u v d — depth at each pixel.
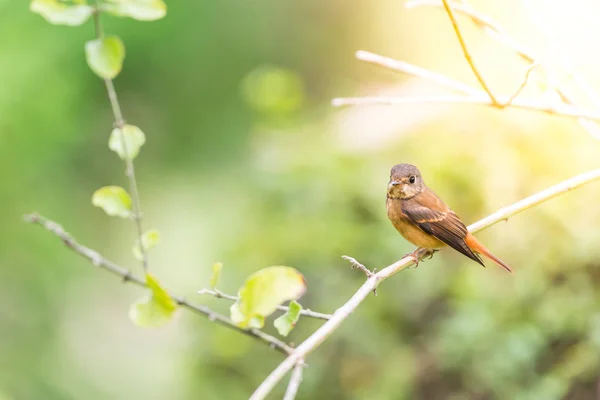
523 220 9.69
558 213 9.52
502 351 9.05
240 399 10.46
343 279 10.30
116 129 4.62
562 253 9.29
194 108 16.50
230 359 10.62
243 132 16.28
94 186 15.40
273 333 10.38
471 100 6.19
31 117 13.67
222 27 16.59
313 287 10.41
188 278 14.84
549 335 9.06
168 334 13.94
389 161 11.34
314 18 17.02
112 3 4.46
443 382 9.45
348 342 9.91
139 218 4.56
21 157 13.46
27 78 13.73
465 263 9.82
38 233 12.98
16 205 13.09
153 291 4.32
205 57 16.45
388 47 15.61
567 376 8.80
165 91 16.38
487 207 10.25
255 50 16.80
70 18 4.29
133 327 14.31
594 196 9.64
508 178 10.30
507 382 8.99
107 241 15.51
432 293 9.82
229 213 13.27
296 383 4.10
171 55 16.20
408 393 9.52
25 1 14.12
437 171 10.60
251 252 10.91
